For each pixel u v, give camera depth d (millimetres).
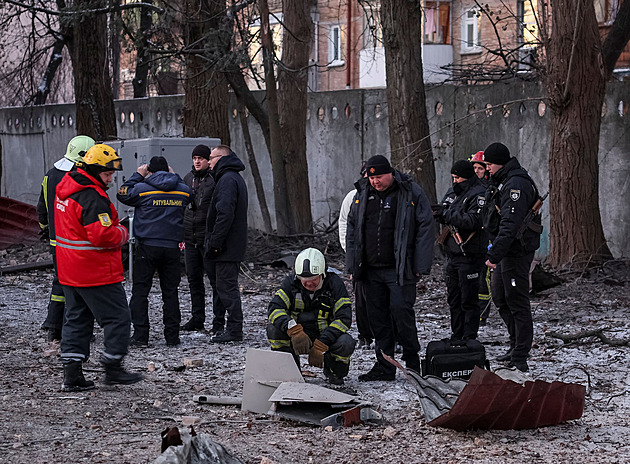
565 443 5781
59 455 5438
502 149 7844
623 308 11406
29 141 25359
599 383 7543
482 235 8656
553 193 14328
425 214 7418
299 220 17406
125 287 13062
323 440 5855
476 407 5812
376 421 6301
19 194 25844
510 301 7855
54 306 9242
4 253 17688
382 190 7453
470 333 8891
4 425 6113
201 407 6770
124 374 7168
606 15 24469
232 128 20609
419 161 14836
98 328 10211
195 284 10047
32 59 23828
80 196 6859
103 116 19750
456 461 5387
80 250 6941
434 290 12789
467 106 16906
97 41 19641
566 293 12406
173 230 9117
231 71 16250
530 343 7918
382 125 17984
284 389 6395
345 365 7227
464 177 8719
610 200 15070
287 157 17344
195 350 8977
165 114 21672
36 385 7383
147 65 23844
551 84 14102
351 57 32656
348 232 7758
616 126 14969
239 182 9320
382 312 7613
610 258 14219
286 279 7266
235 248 9336
